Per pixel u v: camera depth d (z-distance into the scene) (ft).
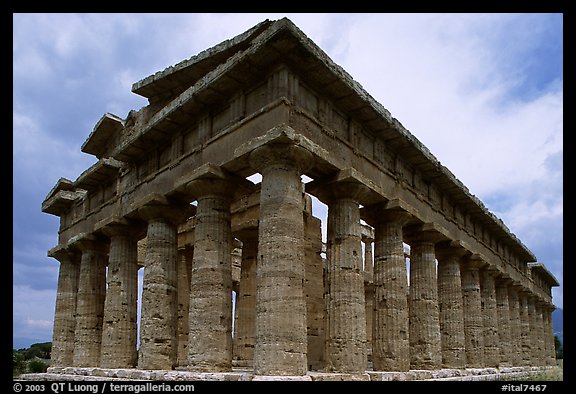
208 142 71.05
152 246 77.10
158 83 85.05
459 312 98.22
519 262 145.48
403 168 85.40
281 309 56.95
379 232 80.02
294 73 64.03
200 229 69.00
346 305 65.31
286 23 58.54
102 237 98.07
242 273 101.35
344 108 72.08
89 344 93.91
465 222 107.14
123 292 85.15
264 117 62.95
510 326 133.39
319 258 102.17
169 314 75.31
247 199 101.71
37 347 253.44
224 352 65.00
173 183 76.07
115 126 101.50
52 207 114.01
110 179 97.25
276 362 55.42
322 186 69.26
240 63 63.93
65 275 109.40
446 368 95.20
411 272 89.56
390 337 74.90
